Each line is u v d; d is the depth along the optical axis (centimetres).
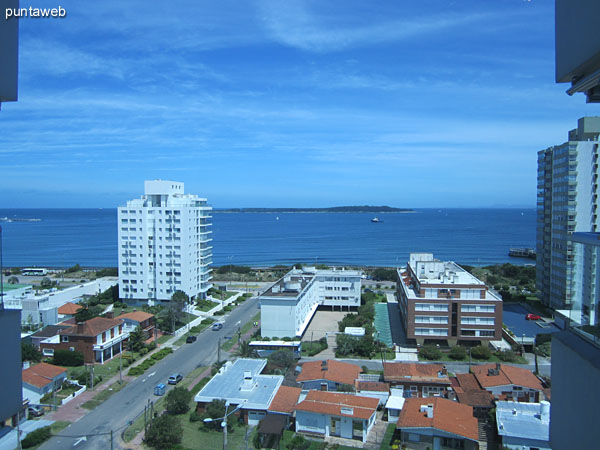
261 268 19150
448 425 4738
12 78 922
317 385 6088
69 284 14862
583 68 926
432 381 6031
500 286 13375
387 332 9306
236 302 12206
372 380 6681
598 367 889
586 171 9594
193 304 11762
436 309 8188
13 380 933
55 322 9400
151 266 11550
